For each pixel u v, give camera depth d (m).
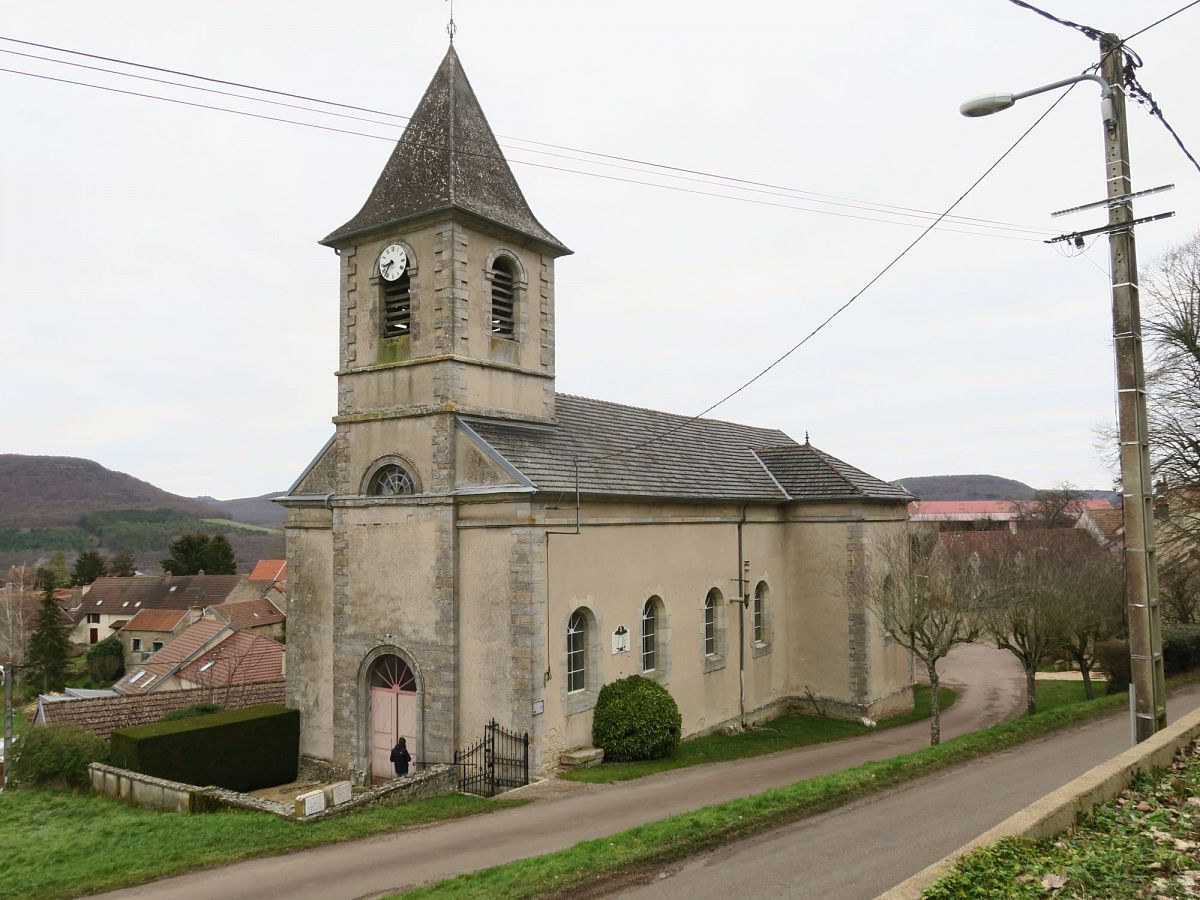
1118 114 11.56
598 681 19.19
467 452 18.53
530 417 20.86
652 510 21.39
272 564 79.44
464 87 21.28
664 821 11.99
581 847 11.02
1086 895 7.02
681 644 22.11
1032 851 7.82
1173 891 7.13
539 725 17.28
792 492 27.20
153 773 17.62
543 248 21.58
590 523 19.25
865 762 18.38
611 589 19.78
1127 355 11.70
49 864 12.34
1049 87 11.70
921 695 30.42
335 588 20.20
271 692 29.83
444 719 18.05
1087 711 21.03
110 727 24.80
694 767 18.33
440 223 19.27
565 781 16.83
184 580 74.19
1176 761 10.88
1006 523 80.56
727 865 10.27
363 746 19.55
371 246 20.55
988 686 32.84
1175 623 32.94
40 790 17.94
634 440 24.17
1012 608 24.30
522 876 10.02
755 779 16.61
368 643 19.48
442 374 18.91
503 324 21.03
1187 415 30.53
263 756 19.88
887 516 27.28
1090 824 8.77
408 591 18.92
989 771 15.11
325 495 21.22
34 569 102.00
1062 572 26.34
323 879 11.16
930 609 20.83
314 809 14.09
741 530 25.02
